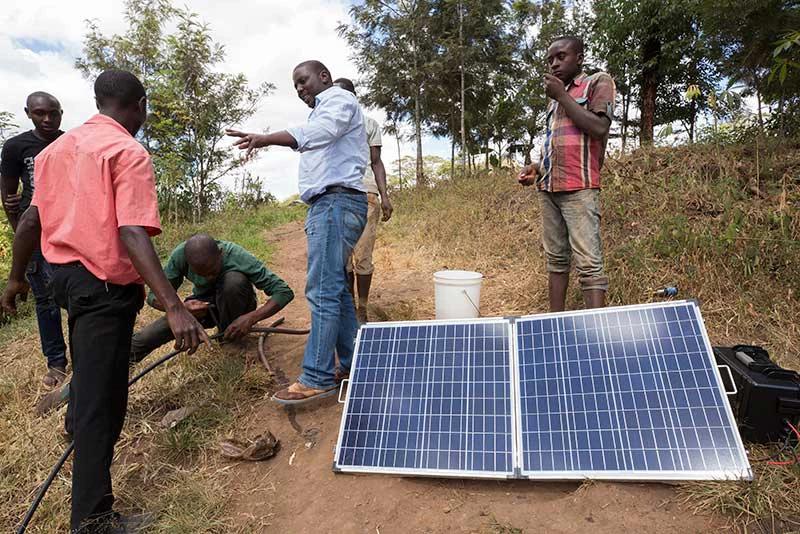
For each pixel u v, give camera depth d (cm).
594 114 291
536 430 231
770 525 184
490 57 1270
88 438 203
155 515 227
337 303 282
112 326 208
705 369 224
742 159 503
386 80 1277
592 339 253
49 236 212
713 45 586
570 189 305
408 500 222
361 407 262
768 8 506
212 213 1190
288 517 225
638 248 415
